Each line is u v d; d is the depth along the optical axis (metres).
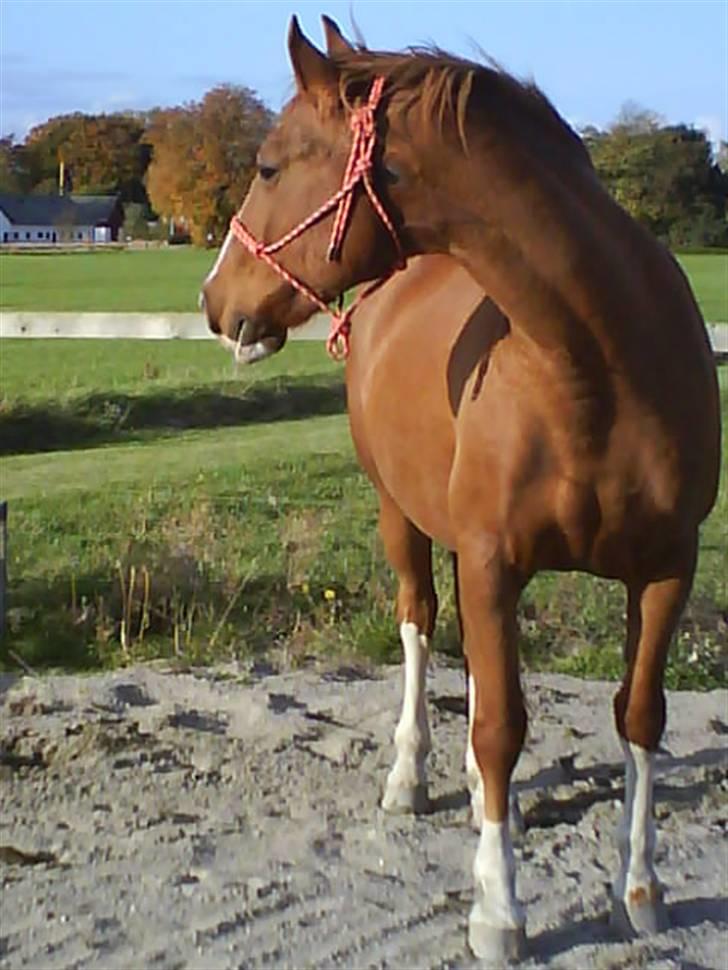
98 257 51.06
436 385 3.92
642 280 3.38
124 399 14.64
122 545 7.76
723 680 6.25
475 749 3.63
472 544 3.53
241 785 4.96
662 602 3.62
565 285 3.25
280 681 6.05
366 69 3.33
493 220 3.26
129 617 6.82
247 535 8.25
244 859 4.34
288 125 3.40
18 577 7.26
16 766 5.12
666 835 4.53
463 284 4.07
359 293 4.66
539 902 4.00
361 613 6.94
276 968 3.64
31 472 10.83
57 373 17.19
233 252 3.52
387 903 4.01
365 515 8.98
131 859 4.34
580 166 3.38
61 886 4.14
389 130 3.26
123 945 3.77
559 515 3.43
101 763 5.12
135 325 15.51
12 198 78.88
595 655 6.48
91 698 5.76
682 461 3.46
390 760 5.19
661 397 3.39
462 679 6.17
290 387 15.77
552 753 5.23
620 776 5.05
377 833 4.53
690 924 3.88
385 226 3.32
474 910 3.74
